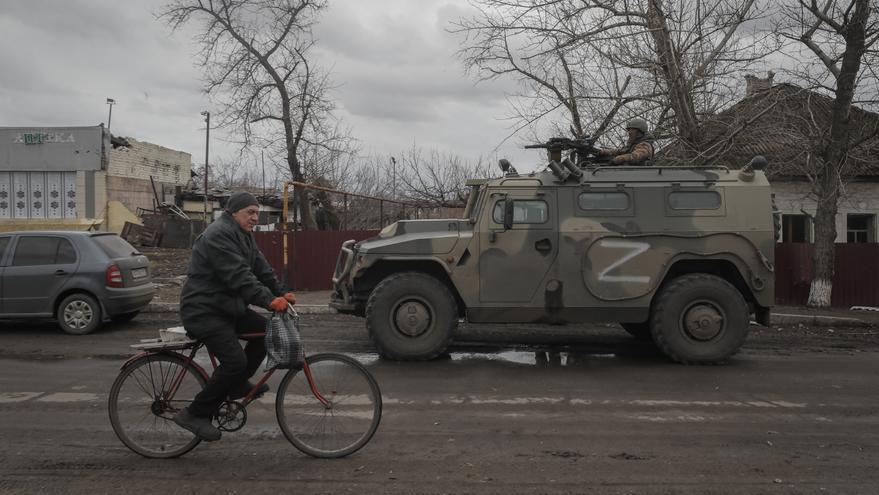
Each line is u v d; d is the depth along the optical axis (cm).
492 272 827
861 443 509
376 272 861
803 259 1391
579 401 634
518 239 827
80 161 2833
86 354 859
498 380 722
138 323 1127
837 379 738
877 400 645
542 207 833
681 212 829
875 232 1970
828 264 1311
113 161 3000
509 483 420
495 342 964
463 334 1032
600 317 830
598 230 826
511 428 544
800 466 456
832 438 522
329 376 464
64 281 1009
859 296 1377
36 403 612
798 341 1009
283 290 466
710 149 1281
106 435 514
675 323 812
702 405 622
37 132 2814
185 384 458
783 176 1880
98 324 1017
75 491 401
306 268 1568
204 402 444
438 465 452
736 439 518
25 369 767
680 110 1320
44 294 1010
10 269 1012
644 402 632
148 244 2689
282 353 445
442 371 766
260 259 463
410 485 414
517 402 629
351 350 891
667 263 827
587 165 1002
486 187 839
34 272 1010
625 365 808
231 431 459
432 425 551
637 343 962
